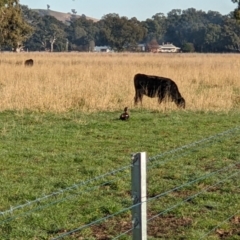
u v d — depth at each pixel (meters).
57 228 7.79
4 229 7.77
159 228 7.98
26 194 9.16
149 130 15.37
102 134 14.64
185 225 8.14
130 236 7.55
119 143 13.64
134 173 4.69
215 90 22.98
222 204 9.09
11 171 10.67
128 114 16.86
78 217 8.23
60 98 19.20
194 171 10.98
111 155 12.20
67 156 11.97
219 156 12.38
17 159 11.62
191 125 16.28
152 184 10.03
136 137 14.39
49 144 13.26
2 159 11.53
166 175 10.66
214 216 8.54
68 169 10.91
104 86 23.47
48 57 65.69
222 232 7.92
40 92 19.95
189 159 12.02
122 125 16.03
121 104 19.50
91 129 15.29
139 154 4.67
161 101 19.97
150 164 11.43
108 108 18.89
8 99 18.88
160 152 12.61
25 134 14.35
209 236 7.72
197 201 9.16
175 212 8.64
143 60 57.12
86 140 13.88
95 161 11.55
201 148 13.16
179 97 19.86
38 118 16.69
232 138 14.48
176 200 9.23
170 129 15.55
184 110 19.06
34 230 7.73
